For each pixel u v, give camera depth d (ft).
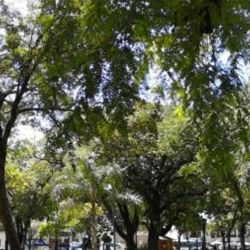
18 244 44.80
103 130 17.97
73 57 17.44
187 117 19.43
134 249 130.72
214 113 17.71
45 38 21.09
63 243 230.07
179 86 19.51
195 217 139.95
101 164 82.07
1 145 44.21
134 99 17.46
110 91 17.34
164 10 16.58
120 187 94.17
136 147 84.64
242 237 150.00
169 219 138.72
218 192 113.60
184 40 17.30
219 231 231.91
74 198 92.58
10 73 46.52
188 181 118.83
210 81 17.58
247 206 107.96
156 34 17.35
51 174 103.71
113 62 17.01
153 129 51.34
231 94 17.60
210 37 17.33
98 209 113.91
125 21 16.35
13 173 108.58
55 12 20.07
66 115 20.74
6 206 44.04
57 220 130.21
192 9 16.52
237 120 17.95
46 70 20.79
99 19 16.53
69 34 18.70
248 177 45.62
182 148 95.61
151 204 121.90
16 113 45.11
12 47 45.68
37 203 119.96
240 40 16.47
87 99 17.61
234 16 16.03
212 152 17.76
